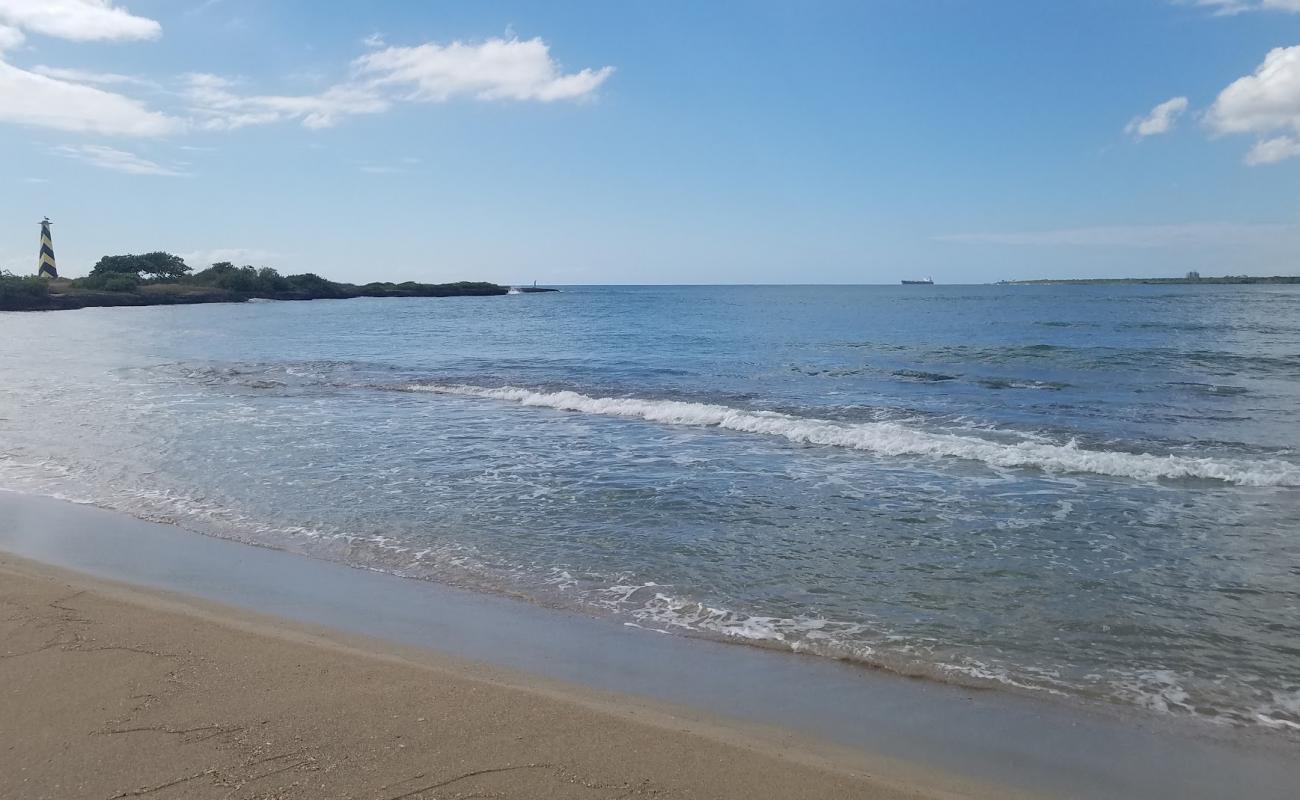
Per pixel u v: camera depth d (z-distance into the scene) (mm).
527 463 10297
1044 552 6820
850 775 3477
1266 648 4996
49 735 3605
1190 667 4746
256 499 8594
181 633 4902
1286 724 4102
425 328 43969
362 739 3605
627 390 17281
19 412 14391
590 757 3516
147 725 3705
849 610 5598
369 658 4598
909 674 4645
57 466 10156
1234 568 6422
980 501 8438
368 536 7309
